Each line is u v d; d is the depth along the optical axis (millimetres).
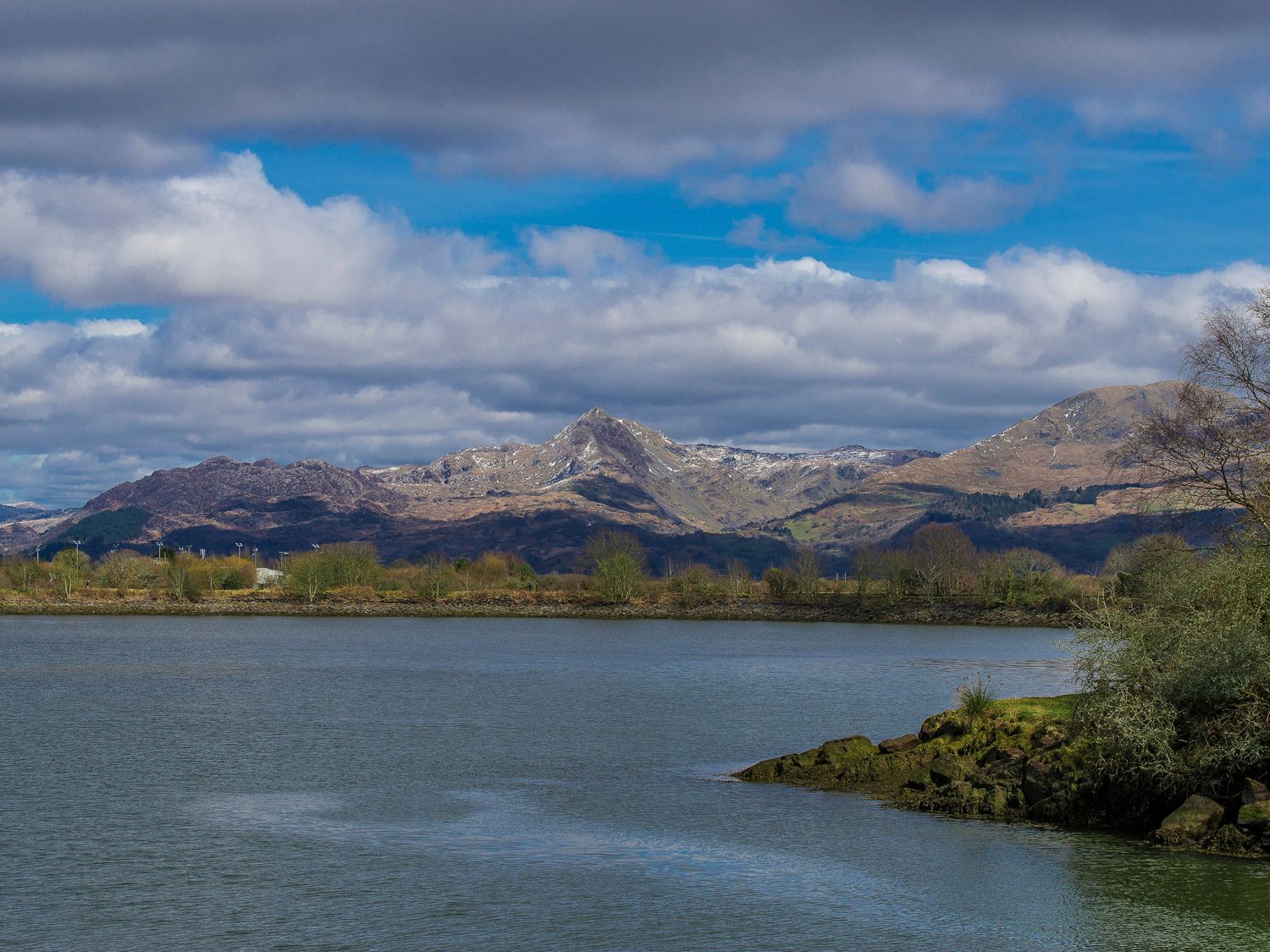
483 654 172250
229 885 43562
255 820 54219
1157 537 58031
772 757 72312
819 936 37781
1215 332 58375
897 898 41219
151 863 46625
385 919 39688
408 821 54000
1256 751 45750
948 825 51250
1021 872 43625
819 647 189375
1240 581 51531
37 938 37969
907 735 65750
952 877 43312
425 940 37719
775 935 37906
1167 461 58562
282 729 85938
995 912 39500
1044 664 152500
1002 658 163625
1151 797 48938
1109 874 42844
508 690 117938
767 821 52906
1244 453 56469
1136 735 48156
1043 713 60812
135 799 59125
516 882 43812
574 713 96438
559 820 53875
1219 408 57656
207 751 74875
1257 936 37031
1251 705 47125
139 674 135250
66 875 44938
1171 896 40531
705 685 122625
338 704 103438
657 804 57250
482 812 55719
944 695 112000
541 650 182375
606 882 43719
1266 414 56906
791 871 44688
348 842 49969
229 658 159875
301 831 52031
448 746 77312
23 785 62719
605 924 39125
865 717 94125
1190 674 48375
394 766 69062
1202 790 47281
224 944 37438
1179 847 45812
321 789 61875
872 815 53688
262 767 68688
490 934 38219
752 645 196125
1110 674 51781
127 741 79062
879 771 61406
